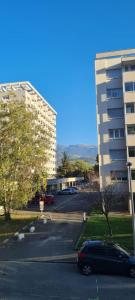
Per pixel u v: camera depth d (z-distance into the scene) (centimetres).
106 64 5397
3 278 2020
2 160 3850
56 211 5019
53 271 2194
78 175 12250
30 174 4025
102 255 2125
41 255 2605
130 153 4997
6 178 3869
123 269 2083
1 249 2827
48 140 4325
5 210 4134
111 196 3572
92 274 2128
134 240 2397
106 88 5359
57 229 3675
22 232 3528
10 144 3931
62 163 12519
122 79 5166
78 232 3491
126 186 5053
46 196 5806
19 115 3988
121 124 5244
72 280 1988
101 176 5222
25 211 5069
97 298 1664
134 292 1773
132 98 5019
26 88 12669
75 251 2706
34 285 1877
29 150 3934
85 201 6019
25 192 3984
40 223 4050
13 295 1697
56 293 1738
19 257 2558
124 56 5344
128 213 4731
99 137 5303
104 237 3105
